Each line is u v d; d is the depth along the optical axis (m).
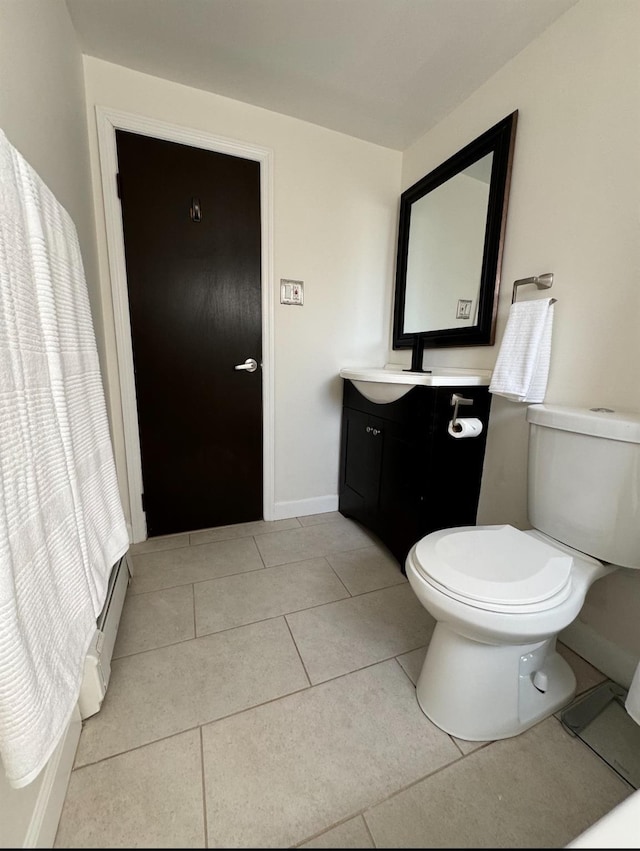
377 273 2.10
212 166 1.66
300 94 1.60
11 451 0.56
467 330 1.61
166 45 1.36
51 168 1.05
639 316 1.02
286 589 1.47
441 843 0.72
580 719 0.96
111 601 1.12
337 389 2.13
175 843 0.69
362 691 1.03
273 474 2.06
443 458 1.46
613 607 1.10
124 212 1.57
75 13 1.23
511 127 1.35
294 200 1.83
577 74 1.14
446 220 1.71
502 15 1.19
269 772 0.81
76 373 0.91
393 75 1.47
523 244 1.36
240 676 1.06
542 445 1.13
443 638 0.96
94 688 0.90
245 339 1.88
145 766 0.82
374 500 1.82
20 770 0.53
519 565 0.92
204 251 1.72
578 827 0.74
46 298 0.73
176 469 1.86
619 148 1.04
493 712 0.90
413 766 0.84
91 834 0.69
